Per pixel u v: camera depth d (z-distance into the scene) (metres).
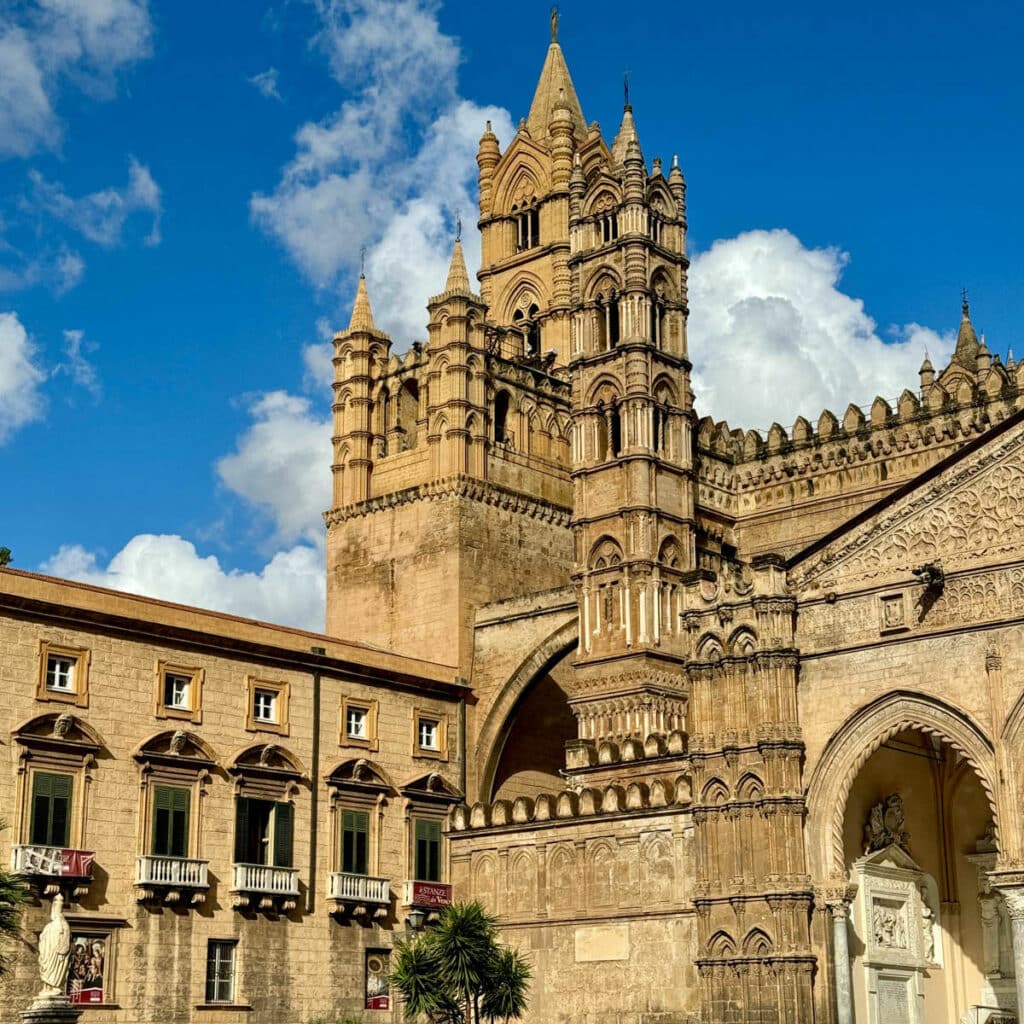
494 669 91.94
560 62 130.25
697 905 63.91
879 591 62.34
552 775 95.31
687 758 70.88
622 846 68.75
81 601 71.50
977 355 103.88
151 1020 69.81
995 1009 67.12
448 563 94.81
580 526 87.25
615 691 83.19
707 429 99.12
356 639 98.50
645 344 87.25
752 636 64.50
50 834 68.19
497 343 104.38
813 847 62.44
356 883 79.06
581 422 88.81
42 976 53.84
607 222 90.75
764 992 61.34
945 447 90.94
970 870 69.19
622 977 67.25
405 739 85.50
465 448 96.94
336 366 104.50
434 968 56.97
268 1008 74.38
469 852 75.12
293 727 79.12
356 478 101.19
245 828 75.50
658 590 84.44
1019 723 57.69
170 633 74.38
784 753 62.75
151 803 72.00
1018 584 58.72
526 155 124.50
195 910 72.56
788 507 97.06
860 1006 62.72
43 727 68.75
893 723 61.12
